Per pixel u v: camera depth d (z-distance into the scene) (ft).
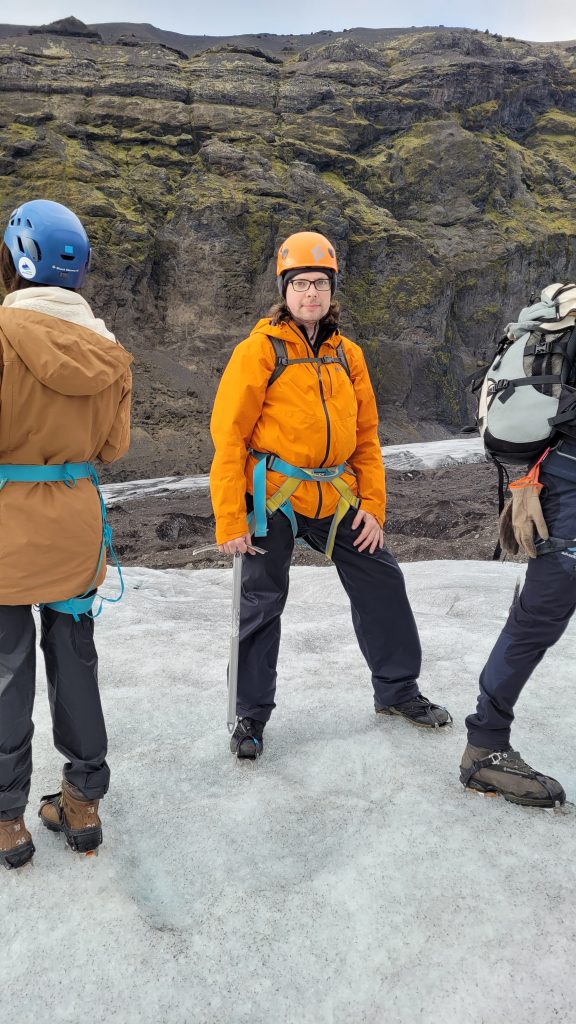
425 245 189.37
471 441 119.14
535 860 8.44
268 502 10.32
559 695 12.61
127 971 6.99
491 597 18.92
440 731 11.44
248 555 10.60
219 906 7.84
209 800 9.69
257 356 10.00
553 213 212.84
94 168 172.45
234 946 7.30
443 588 20.06
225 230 173.06
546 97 237.25
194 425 142.92
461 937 7.36
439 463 99.66
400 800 9.60
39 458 7.51
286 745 11.16
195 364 166.50
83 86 187.83
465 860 8.43
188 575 25.23
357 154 207.82
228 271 172.45
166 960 7.12
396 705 11.69
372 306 185.26
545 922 7.53
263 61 220.64
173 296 172.65
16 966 7.03
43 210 7.50
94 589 8.05
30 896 7.84
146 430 138.00
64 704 8.14
